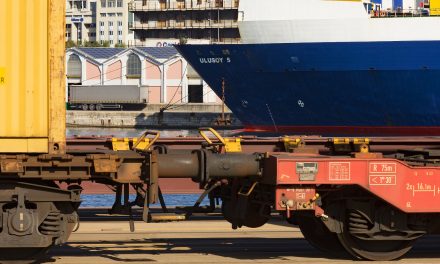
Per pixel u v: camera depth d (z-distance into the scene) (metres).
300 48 75.31
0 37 13.55
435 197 14.85
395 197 14.74
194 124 125.56
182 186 24.81
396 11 83.62
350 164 14.63
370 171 14.68
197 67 81.56
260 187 15.56
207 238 18.39
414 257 15.86
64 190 13.86
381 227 15.04
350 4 73.62
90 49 143.25
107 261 14.80
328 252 16.30
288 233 19.50
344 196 15.05
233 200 15.91
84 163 13.95
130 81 138.25
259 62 77.69
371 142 21.28
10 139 13.60
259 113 81.44
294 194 14.63
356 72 74.50
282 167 14.43
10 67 13.59
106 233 19.19
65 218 14.03
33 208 14.02
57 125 13.80
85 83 140.00
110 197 33.09
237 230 20.08
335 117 77.94
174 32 195.25
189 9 190.12
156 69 136.38
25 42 13.62
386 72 73.62
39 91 13.69
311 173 14.51
